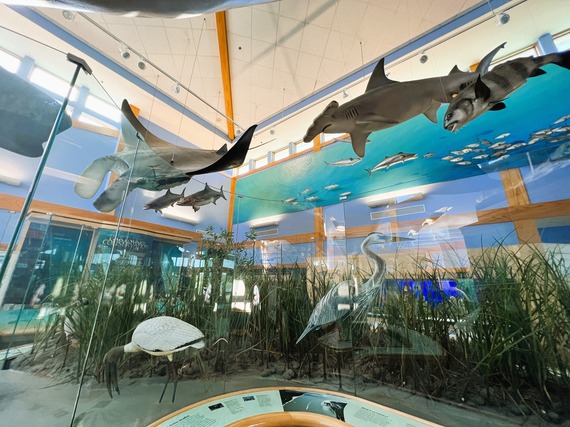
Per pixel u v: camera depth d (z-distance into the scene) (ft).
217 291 7.98
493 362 5.58
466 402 5.54
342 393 6.30
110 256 5.69
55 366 4.58
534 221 6.81
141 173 6.77
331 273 8.46
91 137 5.26
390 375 6.47
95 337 5.13
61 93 4.66
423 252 7.14
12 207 4.16
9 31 4.27
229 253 8.80
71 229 4.95
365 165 14.70
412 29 11.64
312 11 11.74
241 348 8.00
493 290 5.96
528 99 10.35
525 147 10.04
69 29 12.26
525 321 5.51
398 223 7.85
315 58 13.75
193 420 4.94
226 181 21.72
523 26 10.30
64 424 4.33
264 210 12.88
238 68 14.87
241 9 12.16
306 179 17.52
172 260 7.14
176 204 9.08
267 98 16.76
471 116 7.20
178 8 2.66
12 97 4.25
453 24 10.93
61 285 4.78
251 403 5.70
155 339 5.69
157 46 13.35
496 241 6.63
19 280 4.22
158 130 18.19
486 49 11.44
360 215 8.82
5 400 4.03
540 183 7.34
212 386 6.60
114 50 13.39
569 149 7.14
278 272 9.09
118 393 5.23
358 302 7.34
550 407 5.00
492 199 7.96
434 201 9.66
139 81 15.02
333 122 9.09
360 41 12.52
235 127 19.49
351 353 7.10
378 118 8.59
